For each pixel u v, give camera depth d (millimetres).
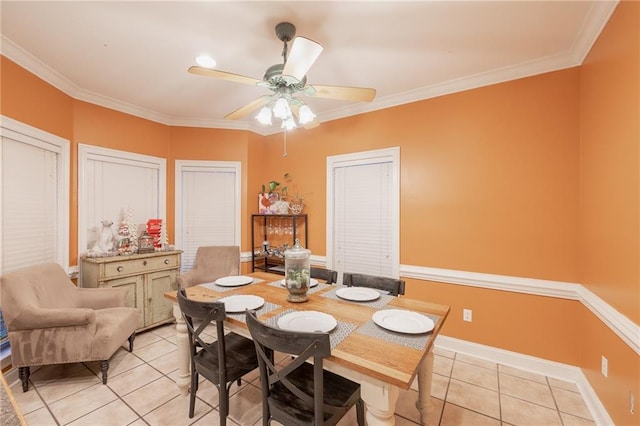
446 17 1862
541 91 2391
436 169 2867
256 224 4117
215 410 1927
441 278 2818
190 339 1840
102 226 3158
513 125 2504
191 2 1730
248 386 2209
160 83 2814
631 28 1471
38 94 2465
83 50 2248
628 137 1507
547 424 1804
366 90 1943
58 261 2740
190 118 3791
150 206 3619
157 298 3205
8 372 2172
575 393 2107
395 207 3094
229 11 1809
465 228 2717
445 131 2818
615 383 1651
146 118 3549
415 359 1171
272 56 2338
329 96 2057
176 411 1908
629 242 1494
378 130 3229
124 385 2189
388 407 1129
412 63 2432
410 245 3018
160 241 3645
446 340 2781
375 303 1849
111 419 1830
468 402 2012
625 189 1537
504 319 2531
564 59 2285
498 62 2412
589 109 2057
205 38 2098
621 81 1576
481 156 2645
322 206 3676
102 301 2623
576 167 2262
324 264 3645
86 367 2434
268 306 1797
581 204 2223
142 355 2646
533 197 2424
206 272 3609
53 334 2125
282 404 1370
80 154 2945
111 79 2725
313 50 1482
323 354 1135
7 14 1827
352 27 1963
